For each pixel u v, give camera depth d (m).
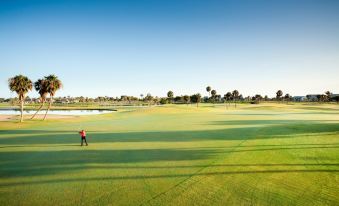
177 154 17.23
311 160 15.16
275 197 9.91
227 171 13.11
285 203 9.40
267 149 18.38
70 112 105.50
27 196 10.38
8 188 11.29
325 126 32.69
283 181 11.62
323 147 19.02
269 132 27.67
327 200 9.64
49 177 12.69
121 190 10.78
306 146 19.41
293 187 10.91
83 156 17.12
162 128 33.78
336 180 11.72
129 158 16.27
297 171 13.05
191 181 11.70
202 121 44.88
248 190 10.60
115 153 17.94
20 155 17.86
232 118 52.09
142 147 20.08
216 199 9.77
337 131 27.73
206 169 13.50
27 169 14.16
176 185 11.24
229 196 10.03
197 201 9.62
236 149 18.52
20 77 51.78
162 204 9.41
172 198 9.91
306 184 11.23
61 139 25.34
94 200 9.85
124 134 28.20
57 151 19.08
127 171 13.41
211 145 20.38
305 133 26.47
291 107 115.06
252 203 9.40
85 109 132.00
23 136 28.25
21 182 12.03
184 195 10.17
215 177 12.22
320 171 13.02
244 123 40.03
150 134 27.81
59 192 10.72
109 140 23.98
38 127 38.81
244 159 15.46
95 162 15.38
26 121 52.16
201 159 15.71
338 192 10.37
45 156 17.36
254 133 27.16
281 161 14.93
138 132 29.73
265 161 14.95
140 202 9.61
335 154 16.67
